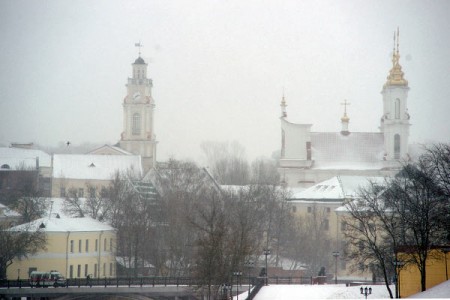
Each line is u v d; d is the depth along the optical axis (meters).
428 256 153.12
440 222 160.38
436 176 198.75
